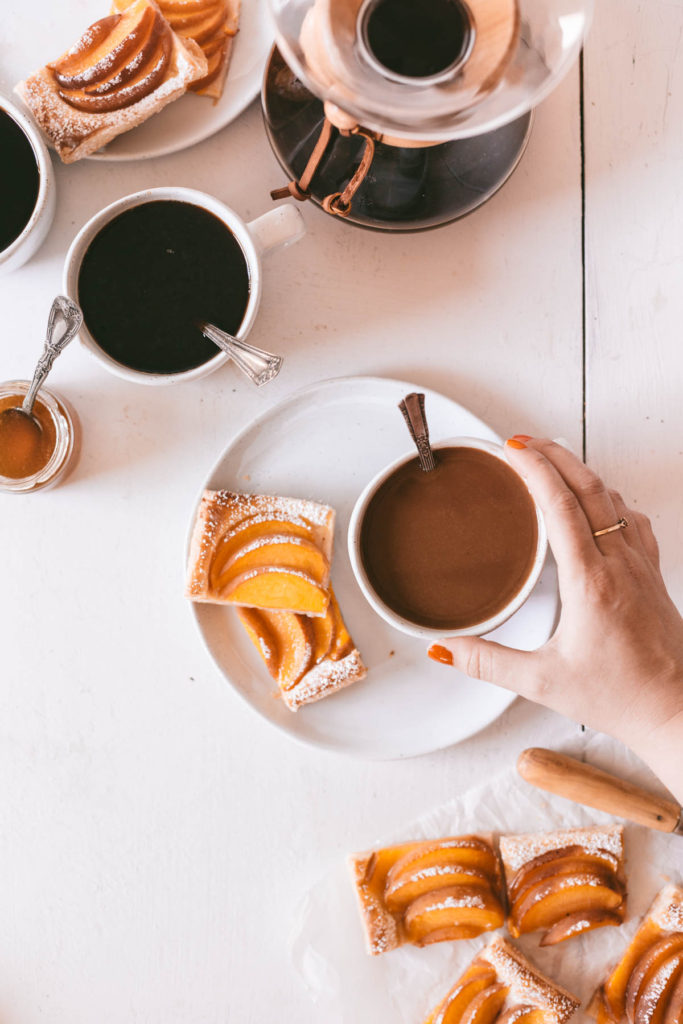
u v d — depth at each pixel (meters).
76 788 0.88
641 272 0.87
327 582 0.82
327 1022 0.88
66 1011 0.89
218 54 0.80
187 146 0.82
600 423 0.87
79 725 0.88
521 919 0.85
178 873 0.88
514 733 0.87
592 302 0.87
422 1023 0.85
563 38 0.70
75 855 0.88
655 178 0.87
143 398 0.86
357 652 0.82
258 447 0.83
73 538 0.87
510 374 0.87
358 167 0.74
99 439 0.86
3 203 0.79
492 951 0.85
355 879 0.84
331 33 0.65
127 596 0.87
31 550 0.87
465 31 0.65
